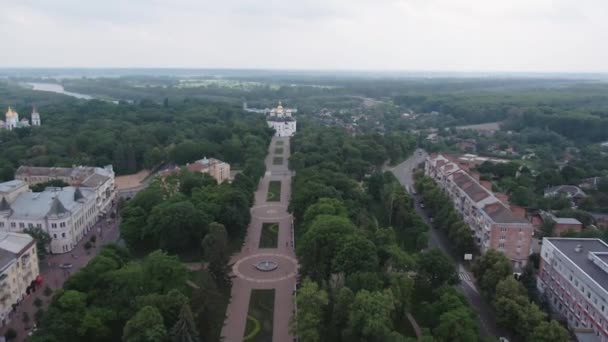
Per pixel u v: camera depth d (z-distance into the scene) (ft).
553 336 474.90
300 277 622.54
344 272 563.48
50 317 456.86
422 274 595.47
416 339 473.26
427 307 534.78
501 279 587.27
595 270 550.77
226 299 592.19
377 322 450.30
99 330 464.65
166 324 473.26
